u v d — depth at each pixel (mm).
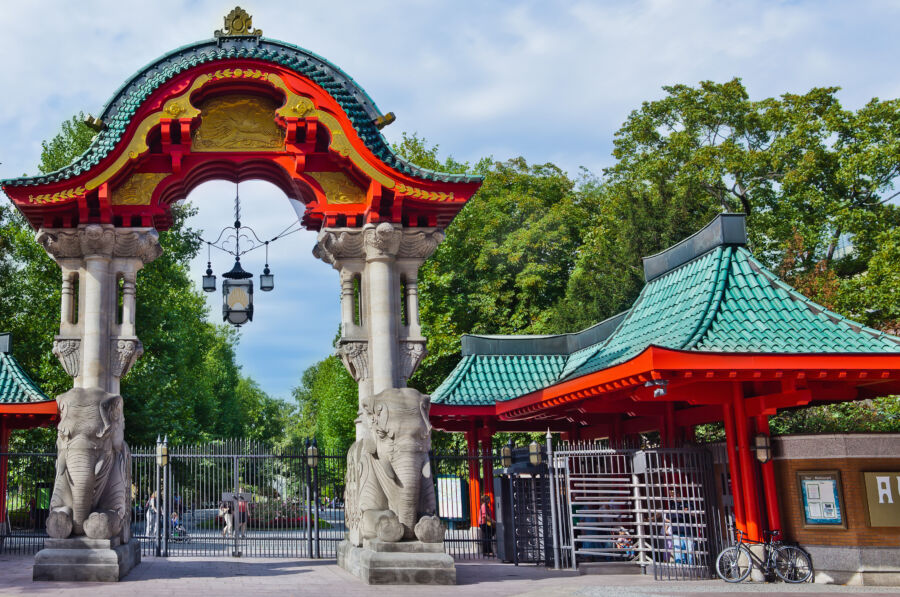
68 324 14703
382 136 16078
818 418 27344
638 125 43344
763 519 15055
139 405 34625
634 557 17000
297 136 15617
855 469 14336
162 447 18266
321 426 61656
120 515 13492
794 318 14711
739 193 40781
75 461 13070
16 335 35156
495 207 44844
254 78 15266
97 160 14492
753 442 15047
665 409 18297
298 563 16312
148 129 14719
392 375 15250
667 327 15828
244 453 19484
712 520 15805
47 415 22984
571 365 22562
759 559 14289
